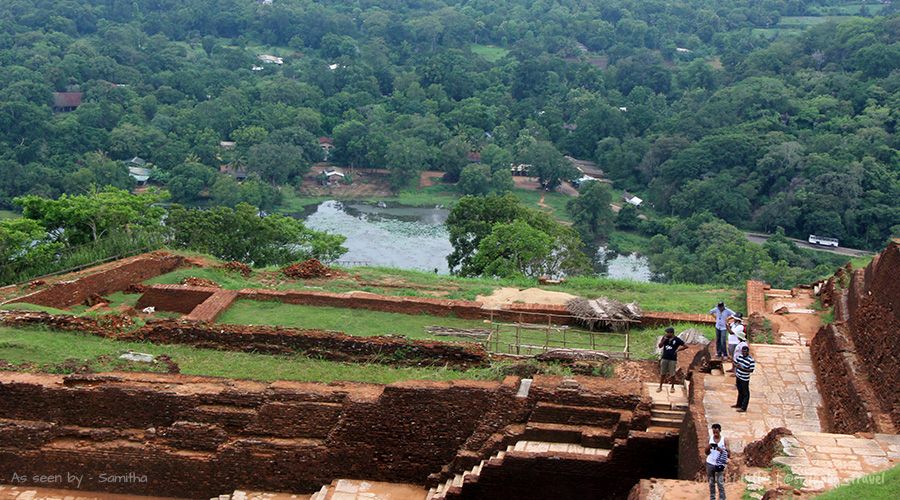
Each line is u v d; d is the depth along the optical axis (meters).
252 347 28.69
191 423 24.27
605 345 29.70
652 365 26.56
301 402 24.22
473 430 23.61
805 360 24.03
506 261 45.25
